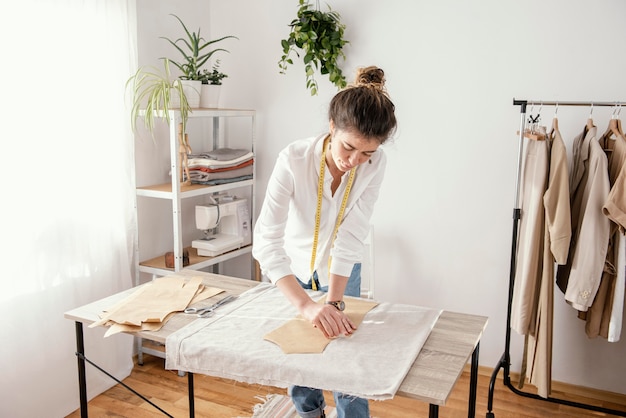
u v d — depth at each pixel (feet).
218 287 6.48
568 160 8.57
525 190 7.90
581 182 7.67
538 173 7.42
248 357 4.71
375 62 9.59
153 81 9.66
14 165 7.17
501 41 8.69
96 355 8.69
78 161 8.09
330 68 9.53
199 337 5.10
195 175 9.61
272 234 5.75
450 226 9.50
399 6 9.25
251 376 4.71
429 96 9.29
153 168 9.93
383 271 10.12
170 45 10.09
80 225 8.21
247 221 10.57
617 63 8.11
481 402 8.68
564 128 8.54
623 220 6.88
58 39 7.61
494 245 9.25
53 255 7.82
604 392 8.83
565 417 8.30
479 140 9.07
